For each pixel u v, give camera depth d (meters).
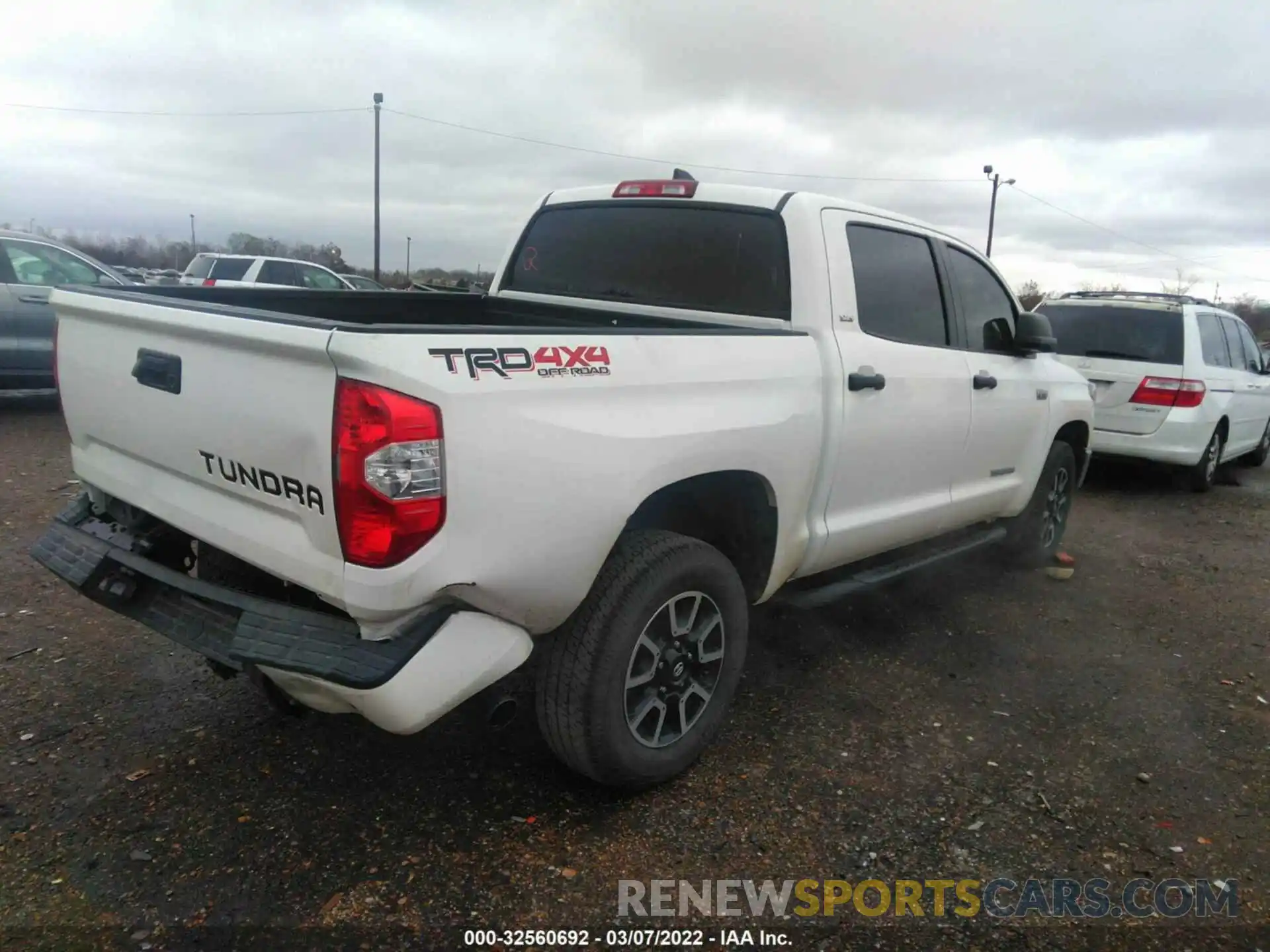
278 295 3.82
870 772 3.28
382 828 2.80
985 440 4.59
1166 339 8.28
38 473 6.76
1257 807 3.19
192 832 2.74
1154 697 4.04
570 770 3.17
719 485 3.21
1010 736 3.61
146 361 2.75
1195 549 6.62
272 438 2.38
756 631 4.51
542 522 2.46
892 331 3.95
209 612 2.70
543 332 2.51
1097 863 2.84
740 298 3.70
